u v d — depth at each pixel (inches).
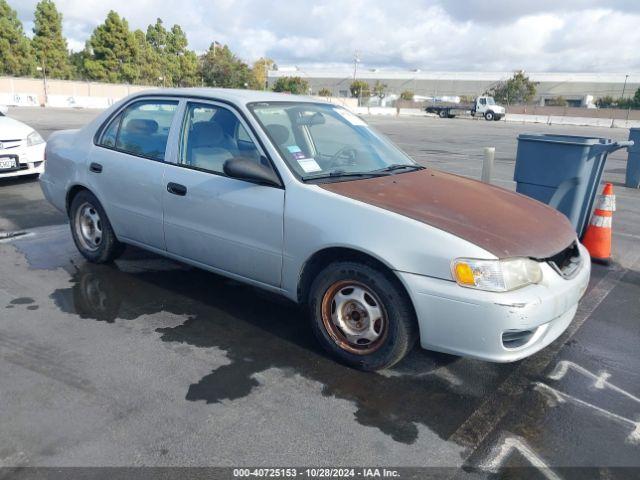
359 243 116.3
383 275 116.8
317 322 130.0
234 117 144.6
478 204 131.9
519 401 116.3
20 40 2039.9
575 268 126.3
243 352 132.7
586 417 111.4
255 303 162.6
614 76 3058.6
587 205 228.8
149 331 141.9
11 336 136.4
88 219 188.2
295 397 114.1
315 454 96.6
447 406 113.3
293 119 150.4
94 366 123.2
